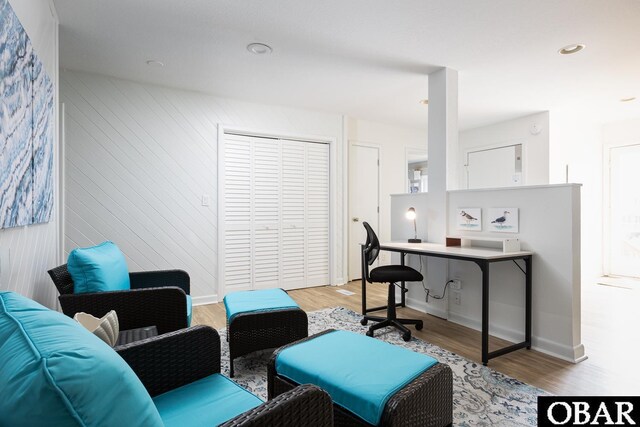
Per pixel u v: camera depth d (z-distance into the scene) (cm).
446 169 317
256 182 415
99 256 192
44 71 161
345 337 163
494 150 527
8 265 122
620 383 201
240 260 404
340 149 470
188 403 108
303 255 446
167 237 358
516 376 210
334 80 344
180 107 364
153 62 299
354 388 120
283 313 216
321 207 461
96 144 327
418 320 292
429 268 338
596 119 509
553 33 256
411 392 117
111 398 58
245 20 235
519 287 263
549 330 246
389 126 526
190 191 369
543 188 249
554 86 366
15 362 56
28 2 153
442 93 320
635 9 224
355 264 493
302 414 85
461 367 222
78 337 63
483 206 288
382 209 519
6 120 108
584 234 509
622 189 521
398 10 225
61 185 304
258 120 410
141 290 185
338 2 216
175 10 222
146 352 113
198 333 125
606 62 307
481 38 263
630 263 514
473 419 166
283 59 296
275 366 146
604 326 301
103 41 261
